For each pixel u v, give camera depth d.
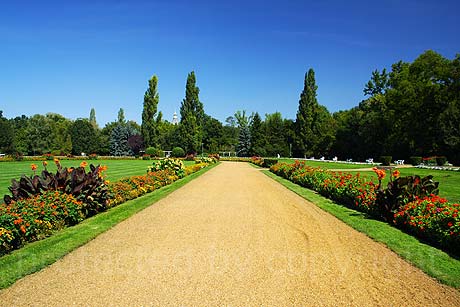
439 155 38.59
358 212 9.61
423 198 7.96
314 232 7.39
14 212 6.16
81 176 8.47
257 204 11.14
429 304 4.01
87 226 7.74
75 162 44.34
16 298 4.09
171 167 20.33
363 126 53.22
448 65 40.41
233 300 4.06
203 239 6.79
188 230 7.54
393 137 44.44
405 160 44.12
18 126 75.25
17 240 5.98
